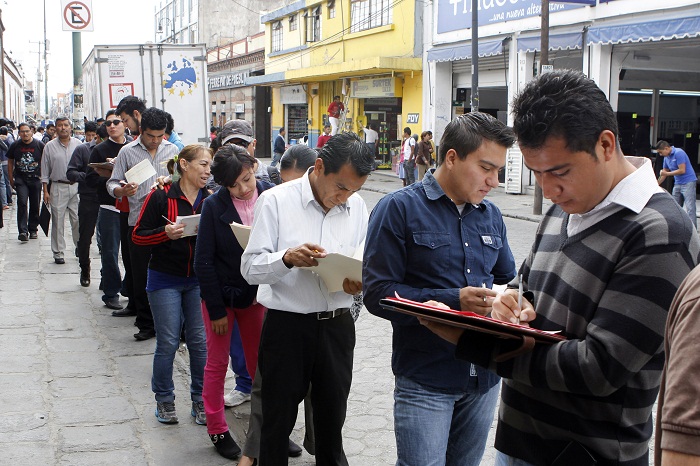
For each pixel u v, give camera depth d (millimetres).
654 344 1771
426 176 2807
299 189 3305
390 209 2719
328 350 3283
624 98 19641
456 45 20828
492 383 2746
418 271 2711
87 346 5926
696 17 12930
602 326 1825
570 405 1982
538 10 17078
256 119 37062
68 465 3842
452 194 2746
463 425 2871
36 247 10773
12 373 5219
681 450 1334
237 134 5258
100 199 6980
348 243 3361
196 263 3893
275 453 3264
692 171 12391
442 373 2680
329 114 27781
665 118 19984
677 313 1423
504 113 21906
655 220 1810
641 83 17875
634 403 1920
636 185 1877
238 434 4340
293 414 3287
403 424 2738
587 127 1812
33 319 6695
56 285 8172
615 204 1894
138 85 12852
